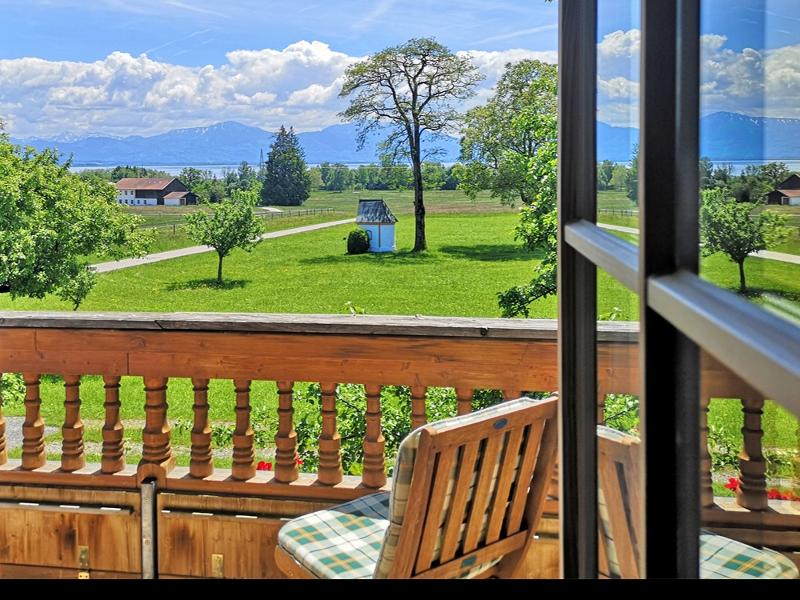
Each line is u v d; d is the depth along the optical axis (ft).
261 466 21.09
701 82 1.38
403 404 15.55
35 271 42.27
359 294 43.50
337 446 7.54
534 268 39.58
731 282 1.22
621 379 2.21
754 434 1.08
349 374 7.45
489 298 40.52
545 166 38.37
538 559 6.90
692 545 1.43
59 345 7.80
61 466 7.88
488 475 5.21
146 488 7.60
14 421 26.21
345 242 44.09
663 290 1.46
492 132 40.81
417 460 4.77
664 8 1.54
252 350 7.57
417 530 4.95
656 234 1.57
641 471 1.71
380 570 5.05
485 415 5.06
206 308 44.14
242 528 7.50
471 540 5.31
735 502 1.19
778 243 1.05
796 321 0.99
